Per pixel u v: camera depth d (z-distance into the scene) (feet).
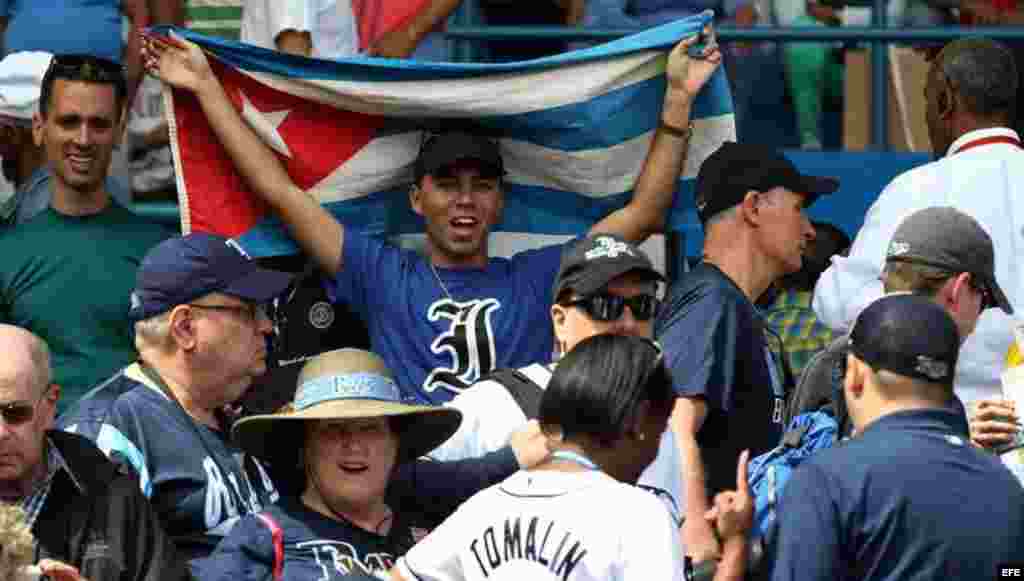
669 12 111.45
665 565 58.75
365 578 66.90
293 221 84.07
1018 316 79.61
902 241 71.15
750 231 79.41
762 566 64.85
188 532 70.28
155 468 70.28
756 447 76.48
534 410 72.33
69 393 86.02
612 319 72.90
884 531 61.77
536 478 60.49
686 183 88.12
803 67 111.14
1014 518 62.03
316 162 85.92
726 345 75.31
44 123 87.92
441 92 85.56
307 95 85.40
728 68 112.37
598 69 86.38
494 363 82.53
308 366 69.00
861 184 100.99
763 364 76.89
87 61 87.66
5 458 66.18
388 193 87.10
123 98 88.84
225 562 66.80
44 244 87.25
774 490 67.05
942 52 83.41
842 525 62.03
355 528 68.18
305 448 68.54
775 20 112.27
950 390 63.98
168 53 84.43
